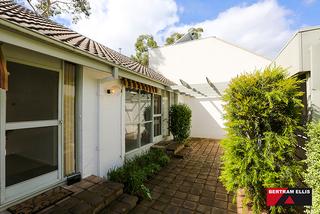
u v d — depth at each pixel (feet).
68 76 14.80
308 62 14.65
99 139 17.30
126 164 20.42
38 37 9.03
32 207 10.88
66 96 14.62
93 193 12.94
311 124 11.92
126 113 22.35
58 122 13.82
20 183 11.41
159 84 27.63
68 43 10.78
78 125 15.37
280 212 12.17
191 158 26.16
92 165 16.61
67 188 13.58
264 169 12.57
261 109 12.98
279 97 12.19
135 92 24.40
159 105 32.37
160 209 13.38
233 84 14.19
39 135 12.61
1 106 10.47
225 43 39.75
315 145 10.62
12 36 8.26
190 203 14.23
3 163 10.54
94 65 13.50
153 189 16.49
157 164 21.71
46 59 12.96
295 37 15.66
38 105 12.53
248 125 13.25
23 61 11.56
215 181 18.26
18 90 11.41
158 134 32.04
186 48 43.60
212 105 42.22
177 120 31.83
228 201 14.55
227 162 14.25
